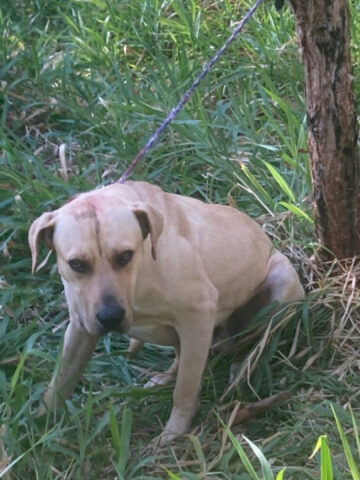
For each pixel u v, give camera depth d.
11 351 2.91
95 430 2.61
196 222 2.80
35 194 3.20
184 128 3.46
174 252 2.68
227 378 2.93
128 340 3.05
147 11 3.99
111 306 2.53
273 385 2.87
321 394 2.83
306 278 3.10
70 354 2.74
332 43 2.90
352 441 2.68
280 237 3.20
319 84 2.94
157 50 3.79
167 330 2.78
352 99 2.96
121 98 3.63
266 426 2.77
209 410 2.81
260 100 3.66
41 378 2.85
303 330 2.95
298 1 2.88
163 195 2.77
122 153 3.40
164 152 3.45
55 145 3.57
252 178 3.21
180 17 3.93
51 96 3.69
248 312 2.98
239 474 2.61
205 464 2.59
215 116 3.60
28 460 2.57
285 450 2.65
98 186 3.24
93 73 3.76
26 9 4.14
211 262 2.80
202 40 3.87
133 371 2.98
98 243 2.54
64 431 2.59
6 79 3.72
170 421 2.75
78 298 2.58
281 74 3.76
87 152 3.45
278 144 3.49
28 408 2.67
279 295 2.92
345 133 2.96
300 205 3.22
